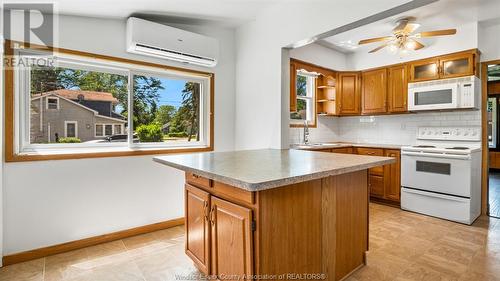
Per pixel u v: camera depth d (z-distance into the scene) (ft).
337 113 14.32
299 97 13.92
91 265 6.84
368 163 5.65
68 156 7.58
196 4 8.12
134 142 9.07
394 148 12.01
